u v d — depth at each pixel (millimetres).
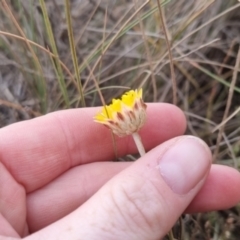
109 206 52
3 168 69
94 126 74
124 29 82
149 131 74
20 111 99
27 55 95
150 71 89
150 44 102
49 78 101
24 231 71
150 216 52
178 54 99
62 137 73
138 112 59
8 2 97
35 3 104
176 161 54
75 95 99
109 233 52
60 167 74
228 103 78
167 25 100
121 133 60
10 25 98
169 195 54
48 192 73
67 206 73
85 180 73
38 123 73
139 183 53
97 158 76
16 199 69
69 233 52
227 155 95
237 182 69
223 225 86
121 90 102
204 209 71
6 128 72
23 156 71
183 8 101
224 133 95
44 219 72
